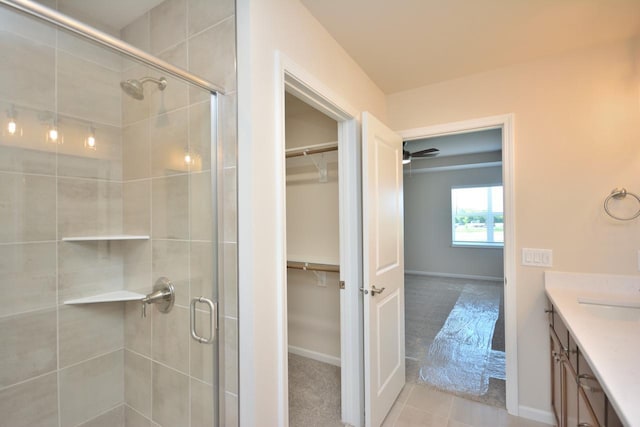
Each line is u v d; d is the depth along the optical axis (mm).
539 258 1974
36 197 1338
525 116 2029
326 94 1657
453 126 2258
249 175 1158
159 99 1375
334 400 2201
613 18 1594
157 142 1404
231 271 1211
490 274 6520
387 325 2059
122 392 1611
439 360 2809
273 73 1272
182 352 1369
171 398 1417
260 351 1188
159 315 1451
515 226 2041
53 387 1401
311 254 2760
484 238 6672
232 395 1214
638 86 1763
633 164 1774
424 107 2363
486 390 2309
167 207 1399
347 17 1573
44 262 1368
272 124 1260
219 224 1238
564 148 1924
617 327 1253
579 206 1885
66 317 1434
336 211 2625
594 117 1855
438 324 3771
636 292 1755
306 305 2838
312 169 2729
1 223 1255
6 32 1205
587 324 1287
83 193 1464
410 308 4473
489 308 4445
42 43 1281
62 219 1411
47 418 1382
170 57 1402
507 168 2074
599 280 1827
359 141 2039
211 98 1241
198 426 1324
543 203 1973
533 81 2010
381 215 2002
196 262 1309
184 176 1334
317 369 2627
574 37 1767
